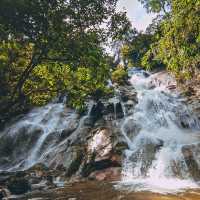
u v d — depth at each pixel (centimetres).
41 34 1356
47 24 1339
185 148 1619
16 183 1357
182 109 2352
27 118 2516
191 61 1356
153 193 1187
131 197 1139
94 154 1703
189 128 2211
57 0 1341
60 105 2600
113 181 1488
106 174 1570
